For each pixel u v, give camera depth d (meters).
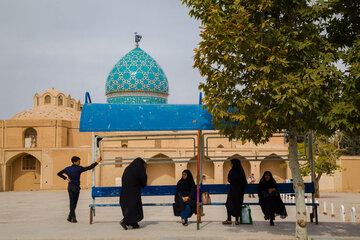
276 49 6.48
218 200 20.91
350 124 6.49
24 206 17.17
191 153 31.20
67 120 33.00
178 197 8.48
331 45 7.05
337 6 7.05
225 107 6.90
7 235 7.29
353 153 33.72
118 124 8.98
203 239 6.82
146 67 36.44
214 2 7.13
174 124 8.90
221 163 31.20
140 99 36.09
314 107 6.41
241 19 6.53
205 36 6.71
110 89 36.62
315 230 7.84
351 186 30.03
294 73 6.66
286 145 34.28
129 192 8.09
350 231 7.70
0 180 29.98
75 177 9.32
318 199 21.17
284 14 7.15
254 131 6.92
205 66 7.00
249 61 6.76
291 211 13.58
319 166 21.27
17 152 30.31
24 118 33.97
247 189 9.04
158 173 31.31
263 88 6.54
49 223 9.09
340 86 6.60
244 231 7.66
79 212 13.70
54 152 30.02
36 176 31.11
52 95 38.31
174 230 7.81
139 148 30.44
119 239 6.99
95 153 9.20
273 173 32.06
